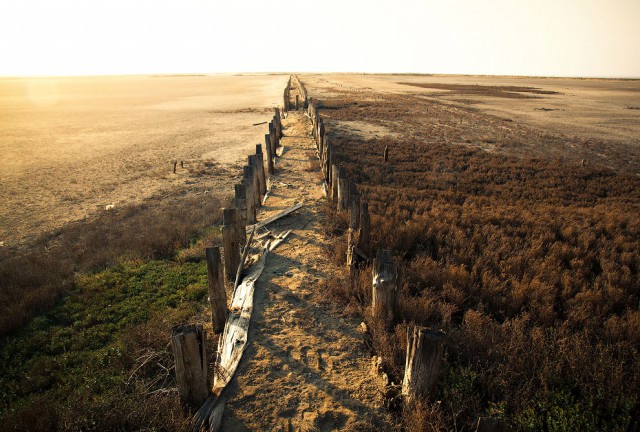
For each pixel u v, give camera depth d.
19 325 6.94
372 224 9.97
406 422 3.94
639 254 9.03
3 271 8.91
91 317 7.18
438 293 6.77
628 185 18.38
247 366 4.89
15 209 14.29
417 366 4.00
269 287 6.97
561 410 3.86
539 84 109.88
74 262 9.62
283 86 82.88
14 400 5.22
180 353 4.03
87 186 17.27
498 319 6.38
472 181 18.27
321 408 4.28
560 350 4.93
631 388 4.29
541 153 24.44
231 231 7.34
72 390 5.30
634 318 5.82
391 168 19.78
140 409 4.13
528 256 8.55
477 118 37.12
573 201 15.93
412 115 37.75
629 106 51.84
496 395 4.37
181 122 36.31
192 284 8.33
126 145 26.27
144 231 11.51
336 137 26.56
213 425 3.95
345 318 6.14
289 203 12.33
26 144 26.16
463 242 9.17
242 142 27.50
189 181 18.17
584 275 8.09
